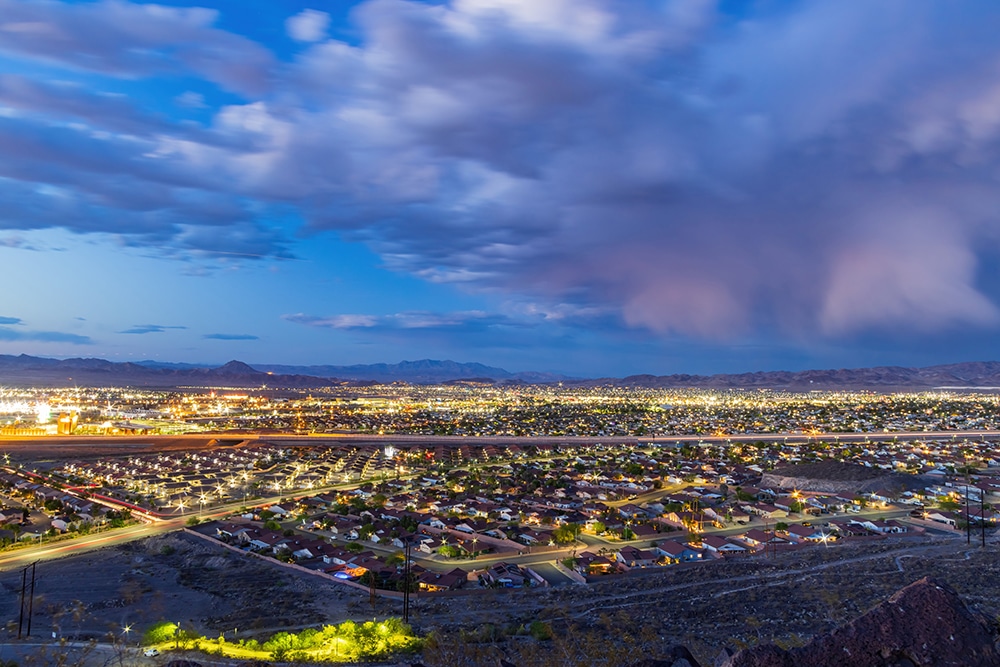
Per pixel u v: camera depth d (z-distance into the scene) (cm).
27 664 5472
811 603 6262
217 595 7981
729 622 5762
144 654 5650
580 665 4406
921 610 1354
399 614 6925
